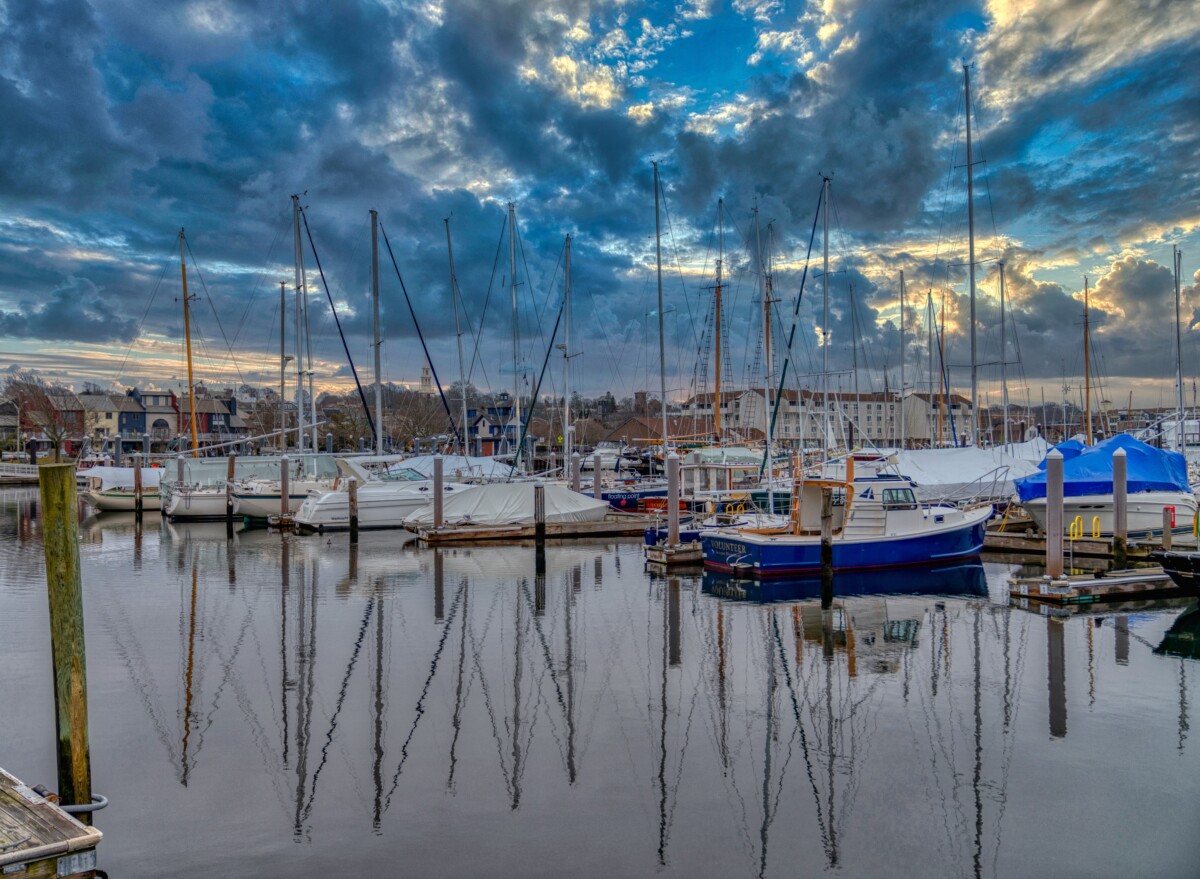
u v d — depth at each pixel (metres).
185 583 22.52
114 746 10.41
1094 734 10.72
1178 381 45.16
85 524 39.62
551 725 11.19
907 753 10.14
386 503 35.62
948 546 23.89
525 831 8.19
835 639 15.94
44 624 17.38
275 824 8.34
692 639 16.02
